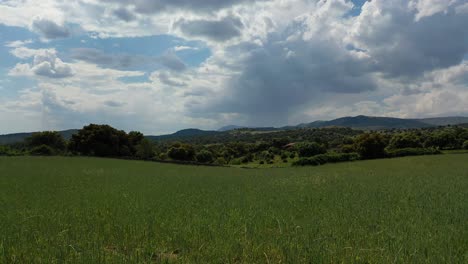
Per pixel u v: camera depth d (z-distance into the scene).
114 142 100.25
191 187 24.83
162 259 7.65
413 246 8.36
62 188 23.30
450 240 8.95
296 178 32.91
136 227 10.48
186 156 113.75
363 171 43.19
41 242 8.81
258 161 102.88
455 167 43.41
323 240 8.96
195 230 9.95
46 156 73.88
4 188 22.89
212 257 7.75
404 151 78.31
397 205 15.16
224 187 24.84
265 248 8.41
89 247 8.40
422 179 28.50
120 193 20.58
